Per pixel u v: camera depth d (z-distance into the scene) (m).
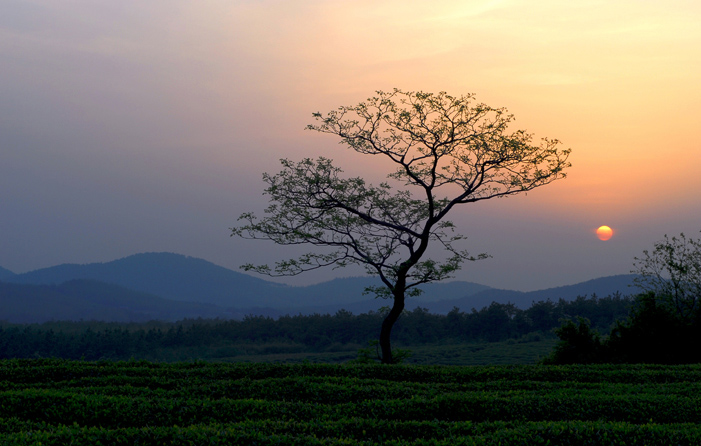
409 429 11.52
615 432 10.80
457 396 13.87
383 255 26.72
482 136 23.70
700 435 10.63
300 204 26.23
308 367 18.27
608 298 88.06
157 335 102.31
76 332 110.94
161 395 14.29
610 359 26.11
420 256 25.08
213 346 99.06
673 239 27.69
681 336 25.66
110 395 13.95
